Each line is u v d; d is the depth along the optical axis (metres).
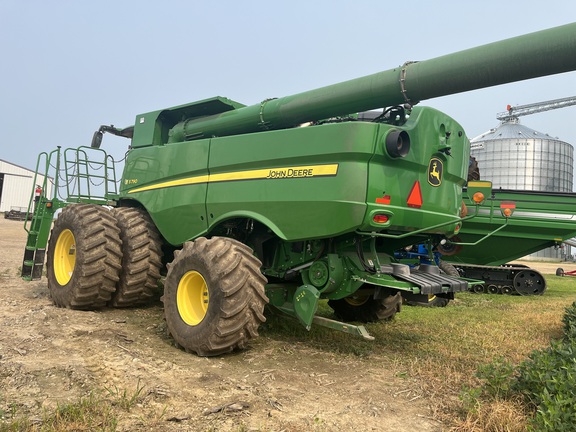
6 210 41.53
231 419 2.88
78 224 5.57
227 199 4.89
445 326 6.08
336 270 4.41
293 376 3.79
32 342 4.04
